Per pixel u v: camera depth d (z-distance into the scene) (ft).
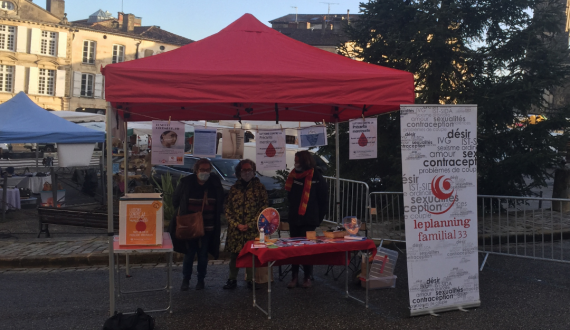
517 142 35.96
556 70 34.81
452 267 17.79
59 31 143.23
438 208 17.57
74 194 55.36
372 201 27.50
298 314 17.66
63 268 25.36
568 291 20.42
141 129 45.68
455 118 17.74
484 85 36.58
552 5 36.14
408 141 17.13
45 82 143.84
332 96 17.08
